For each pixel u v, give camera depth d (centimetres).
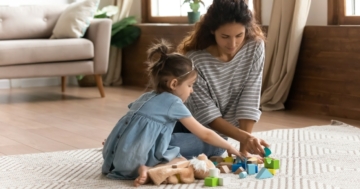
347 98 361
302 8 380
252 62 229
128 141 206
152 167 208
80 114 389
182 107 209
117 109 409
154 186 198
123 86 561
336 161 231
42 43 443
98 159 246
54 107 427
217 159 228
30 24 489
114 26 549
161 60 212
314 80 384
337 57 366
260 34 230
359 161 231
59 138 304
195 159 206
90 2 475
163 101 208
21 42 440
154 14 572
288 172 213
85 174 220
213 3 213
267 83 408
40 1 571
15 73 438
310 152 250
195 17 482
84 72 463
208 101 229
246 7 208
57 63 452
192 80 214
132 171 207
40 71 446
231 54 223
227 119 240
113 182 207
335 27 366
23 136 312
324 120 353
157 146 208
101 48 466
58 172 224
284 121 350
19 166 235
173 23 539
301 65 394
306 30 388
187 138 223
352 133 298
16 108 425
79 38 465
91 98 477
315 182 198
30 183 207
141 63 546
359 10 374
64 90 527
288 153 248
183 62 210
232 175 210
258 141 215
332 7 379
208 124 229
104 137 304
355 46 353
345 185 193
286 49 391
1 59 429
